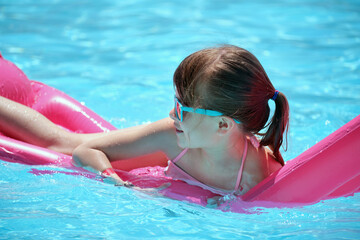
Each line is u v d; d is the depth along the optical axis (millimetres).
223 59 4324
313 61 11719
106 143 5145
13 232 3939
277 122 4652
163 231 4113
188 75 4367
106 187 4832
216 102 4320
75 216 4277
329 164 4500
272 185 4609
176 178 5211
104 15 15742
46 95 6707
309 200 4609
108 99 9227
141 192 4840
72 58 11961
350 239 3998
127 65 11500
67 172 5070
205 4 16984
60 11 16062
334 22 14883
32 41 13016
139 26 14602
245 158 4832
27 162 5324
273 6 16562
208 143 4559
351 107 8766
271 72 10984
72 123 6410
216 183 4938
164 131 5039
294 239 4020
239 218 4434
